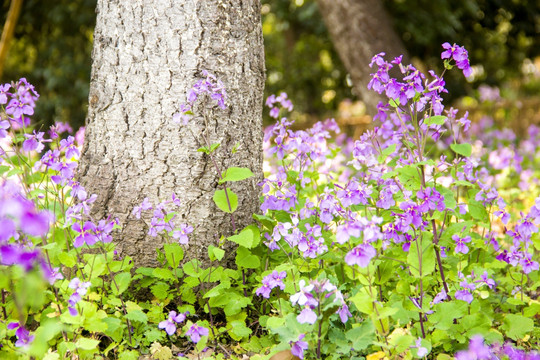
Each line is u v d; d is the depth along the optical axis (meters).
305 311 2.04
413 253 2.28
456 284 2.60
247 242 2.52
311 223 2.90
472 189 3.05
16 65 10.85
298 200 3.07
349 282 2.71
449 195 2.46
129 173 2.92
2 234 1.49
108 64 2.95
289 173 3.08
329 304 2.12
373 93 7.15
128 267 2.63
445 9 10.65
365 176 3.00
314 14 11.55
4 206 1.44
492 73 13.30
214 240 2.95
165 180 2.90
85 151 3.02
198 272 2.58
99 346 2.57
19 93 2.67
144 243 2.91
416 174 2.41
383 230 2.69
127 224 2.92
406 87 2.33
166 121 2.89
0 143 2.90
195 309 2.89
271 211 3.10
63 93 10.33
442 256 2.69
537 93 14.44
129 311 2.46
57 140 2.73
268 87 13.10
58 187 2.50
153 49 2.88
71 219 2.37
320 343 2.26
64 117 10.43
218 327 2.83
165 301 2.74
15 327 2.13
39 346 1.86
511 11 11.90
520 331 2.51
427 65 12.05
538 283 2.82
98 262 2.39
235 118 2.98
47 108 10.20
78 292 2.10
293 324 2.20
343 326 2.46
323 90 13.24
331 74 12.99
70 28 10.30
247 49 3.02
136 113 2.90
